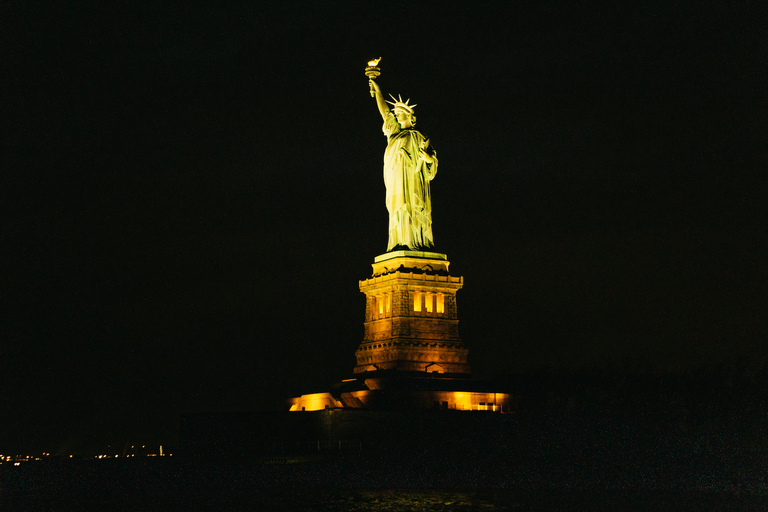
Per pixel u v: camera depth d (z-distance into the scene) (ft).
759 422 477.77
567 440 466.29
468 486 396.16
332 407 483.51
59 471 441.27
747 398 503.20
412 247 528.63
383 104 549.13
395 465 426.10
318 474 415.44
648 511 344.08
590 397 504.84
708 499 364.58
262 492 388.57
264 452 455.22
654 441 464.65
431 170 540.52
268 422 458.09
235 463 440.04
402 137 533.96
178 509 357.41
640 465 425.69
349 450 443.73
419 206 533.55
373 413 451.53
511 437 465.06
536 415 478.18
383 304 530.68
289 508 353.31
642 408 497.87
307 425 449.06
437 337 517.96
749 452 445.37
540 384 531.91
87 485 410.72
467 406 490.90
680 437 468.34
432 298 524.52
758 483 391.04
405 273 511.81
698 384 526.57
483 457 443.73
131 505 367.86
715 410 495.82
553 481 400.88
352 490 389.80
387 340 513.86
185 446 474.90
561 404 497.87
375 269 537.65
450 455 444.55
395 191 534.37
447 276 523.29
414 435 453.58
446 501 364.17
